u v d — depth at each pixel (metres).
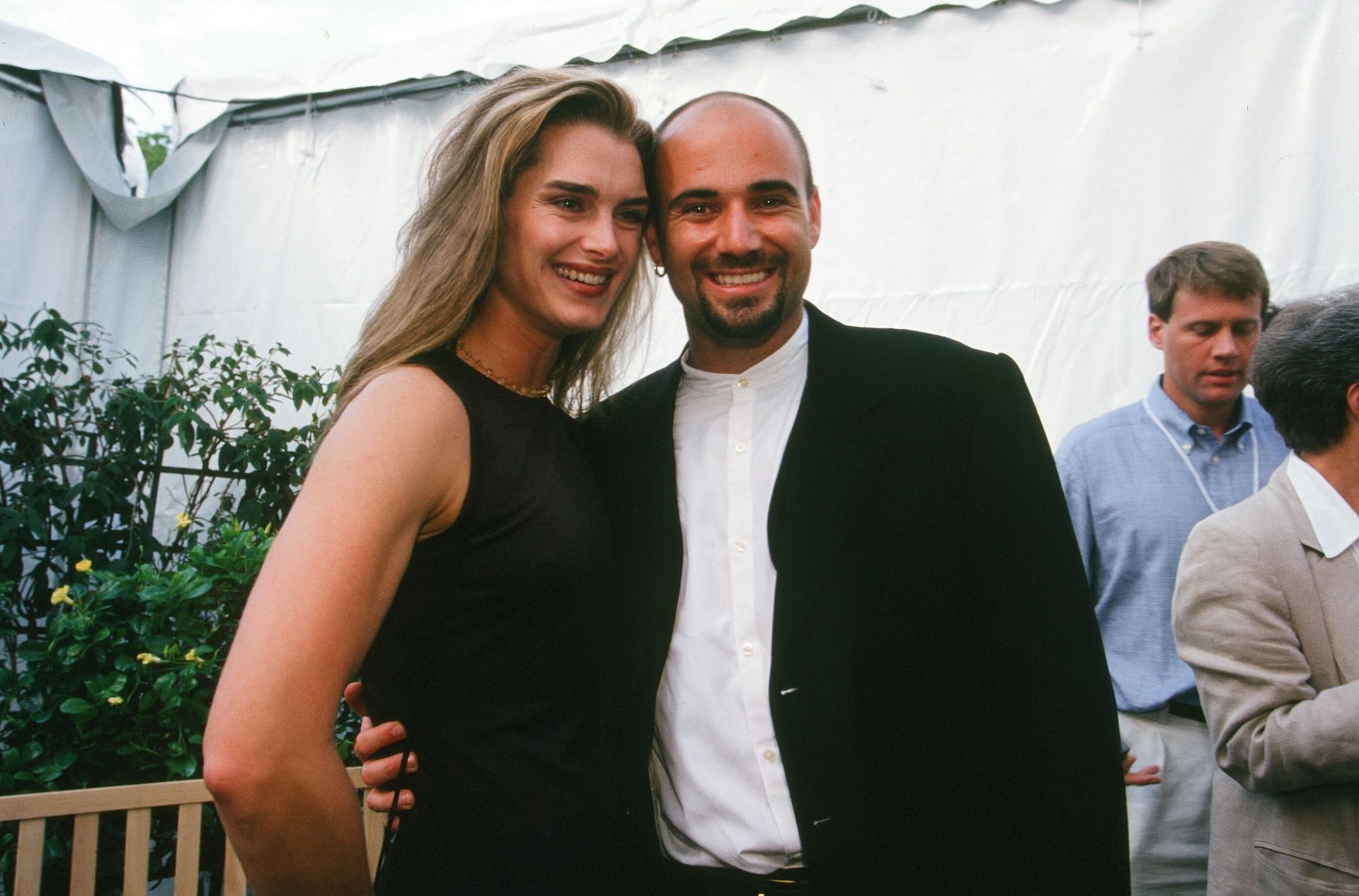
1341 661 1.42
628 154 1.29
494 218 1.19
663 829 1.41
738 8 3.25
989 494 1.29
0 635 3.24
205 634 2.50
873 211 3.17
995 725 1.29
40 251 4.11
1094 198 2.89
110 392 3.87
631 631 1.39
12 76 4.00
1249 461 2.16
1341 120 2.62
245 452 3.61
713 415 1.48
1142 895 2.06
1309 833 1.40
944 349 1.44
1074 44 2.93
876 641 1.28
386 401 1.05
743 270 1.38
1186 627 1.54
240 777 0.83
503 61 3.55
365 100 3.96
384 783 1.09
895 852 1.24
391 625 1.08
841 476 1.33
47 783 2.27
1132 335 2.84
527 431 1.18
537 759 1.10
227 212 4.23
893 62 3.15
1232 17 2.75
